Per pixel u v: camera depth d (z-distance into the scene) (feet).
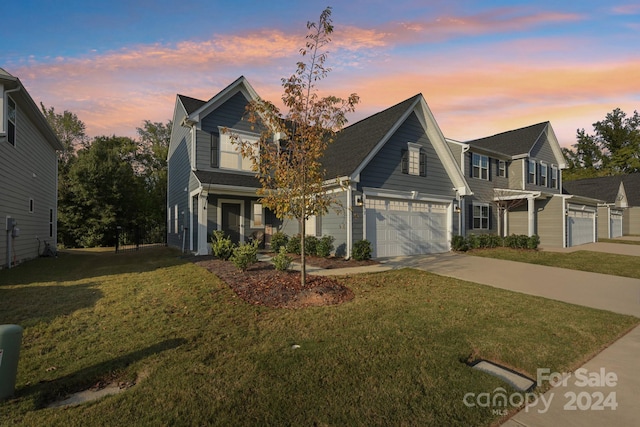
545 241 62.54
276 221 50.21
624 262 40.42
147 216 92.53
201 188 39.47
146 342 13.76
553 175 77.97
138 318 16.80
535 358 12.88
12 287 23.86
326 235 42.55
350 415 8.94
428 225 48.73
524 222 65.67
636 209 100.53
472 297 22.31
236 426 8.43
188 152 47.06
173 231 60.08
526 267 36.04
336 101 22.49
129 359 12.17
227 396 9.73
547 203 62.49
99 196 75.82
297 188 22.75
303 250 23.12
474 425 8.74
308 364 11.84
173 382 10.46
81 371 11.32
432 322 16.74
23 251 39.45
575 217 65.16
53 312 17.70
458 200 52.37
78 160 80.12
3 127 31.01
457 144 60.29
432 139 49.29
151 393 9.86
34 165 43.21
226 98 45.78
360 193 40.29
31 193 42.19
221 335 14.58
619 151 144.36
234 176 44.88
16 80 31.24
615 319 18.12
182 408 9.12
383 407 9.34
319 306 19.36
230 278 25.75
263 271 28.68
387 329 15.55
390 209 44.14
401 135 45.37
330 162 44.57
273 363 11.88
